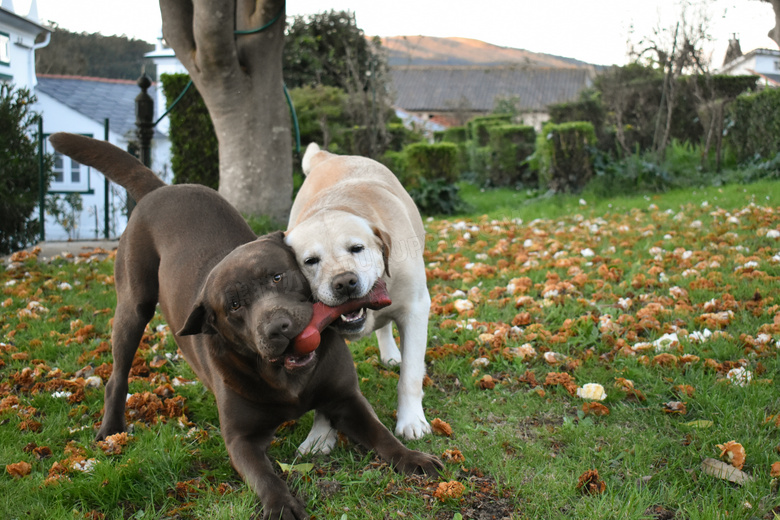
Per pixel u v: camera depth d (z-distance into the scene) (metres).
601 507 2.44
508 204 11.80
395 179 4.12
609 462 2.81
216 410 3.49
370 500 2.60
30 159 9.17
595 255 6.09
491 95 48.47
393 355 4.14
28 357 4.39
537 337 4.19
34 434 3.28
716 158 12.27
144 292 3.45
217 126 8.34
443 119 42.78
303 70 19.08
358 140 13.95
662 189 11.30
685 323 4.25
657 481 2.66
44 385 3.88
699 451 2.84
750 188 9.87
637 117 14.63
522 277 5.26
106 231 9.70
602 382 3.57
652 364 3.71
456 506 2.53
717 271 5.21
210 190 3.65
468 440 3.09
